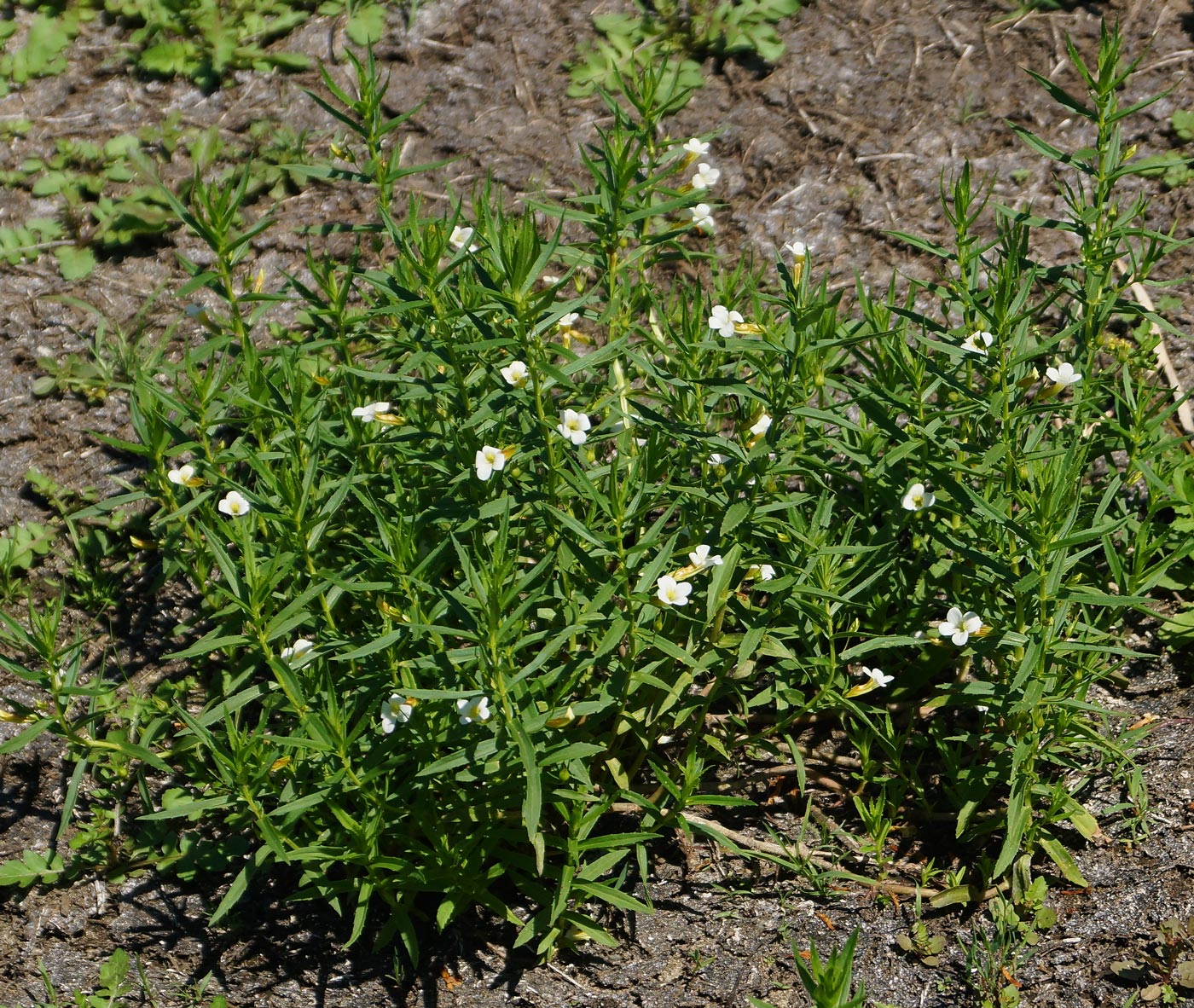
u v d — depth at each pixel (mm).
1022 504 1204
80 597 1312
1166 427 1324
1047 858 1232
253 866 1186
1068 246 1379
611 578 1177
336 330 1280
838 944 1222
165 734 1275
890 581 1253
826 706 1244
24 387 1363
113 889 1247
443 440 1216
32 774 1271
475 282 1216
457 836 1213
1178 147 1409
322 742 1173
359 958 1229
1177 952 1199
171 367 1291
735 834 1245
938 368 1216
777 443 1223
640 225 1271
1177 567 1282
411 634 1186
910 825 1246
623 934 1230
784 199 1414
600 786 1245
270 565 1198
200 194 1225
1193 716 1258
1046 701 1193
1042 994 1202
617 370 1251
